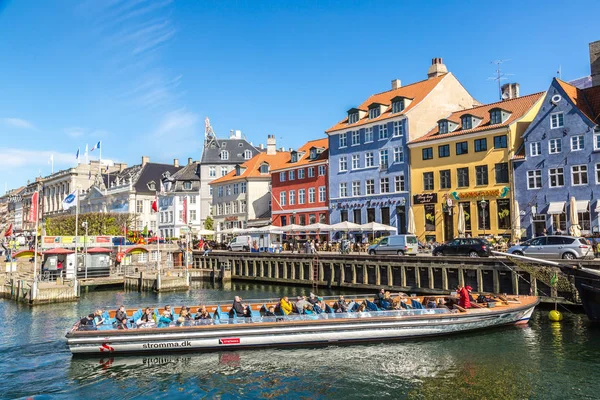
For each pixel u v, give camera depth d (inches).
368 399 567.2
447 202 1542.8
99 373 672.4
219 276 1777.8
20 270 1811.0
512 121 1443.2
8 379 652.7
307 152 2194.9
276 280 1611.7
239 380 636.1
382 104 1846.7
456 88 1850.4
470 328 802.8
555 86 1364.4
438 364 669.3
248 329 745.0
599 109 1348.4
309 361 697.6
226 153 2974.9
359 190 1877.5
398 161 1747.0
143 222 3161.9
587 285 823.7
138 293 1496.1
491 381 604.4
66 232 2539.4
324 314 770.2
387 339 771.4
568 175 1323.8
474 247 1140.5
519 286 1008.9
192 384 626.5
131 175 3358.8
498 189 1449.3
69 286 1354.6
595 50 1587.1
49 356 749.9
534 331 807.1
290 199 2178.9
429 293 1160.8
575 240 977.5
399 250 1317.7
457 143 1569.9
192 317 778.2
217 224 2655.0
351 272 1378.0
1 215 5575.8
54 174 4320.9
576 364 647.8
